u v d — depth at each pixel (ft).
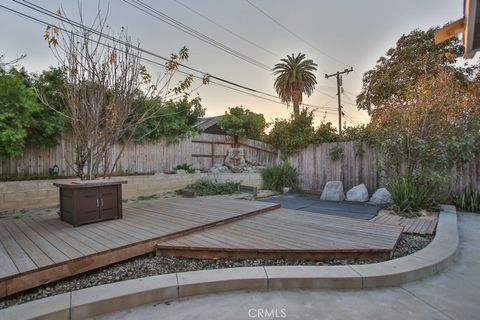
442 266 8.95
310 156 28.81
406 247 10.67
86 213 12.23
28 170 18.40
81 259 8.25
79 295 6.73
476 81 25.76
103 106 14.39
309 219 14.25
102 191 12.83
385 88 34.96
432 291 7.55
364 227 12.47
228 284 7.59
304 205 20.68
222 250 9.66
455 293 7.43
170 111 24.91
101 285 7.30
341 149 26.05
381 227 12.48
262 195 24.88
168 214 14.48
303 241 10.34
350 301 7.04
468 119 17.06
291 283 7.72
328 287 7.72
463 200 17.87
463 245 11.18
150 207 16.72
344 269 8.26
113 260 8.99
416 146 17.16
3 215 14.66
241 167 31.91
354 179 25.20
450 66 27.63
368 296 7.30
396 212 16.51
